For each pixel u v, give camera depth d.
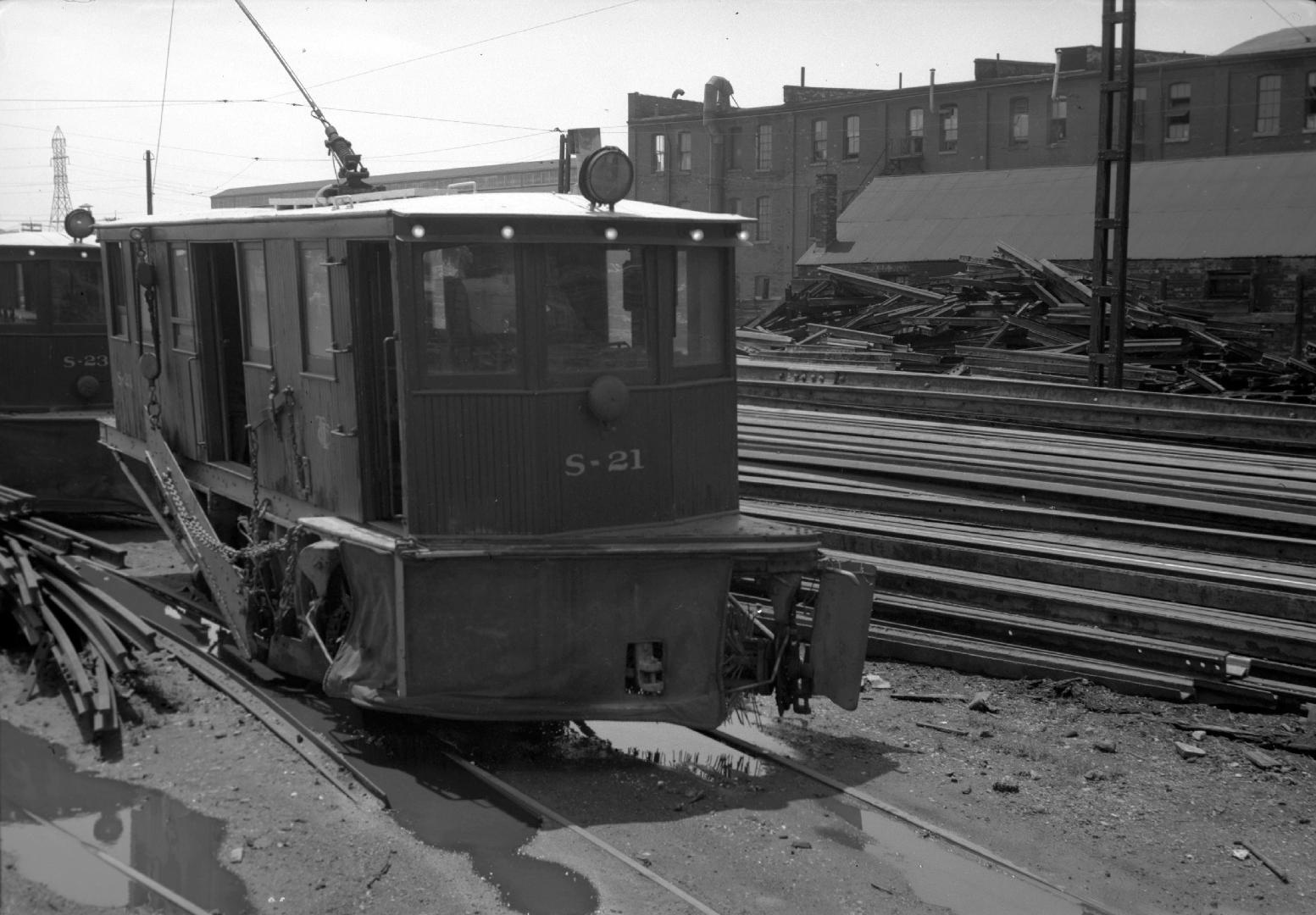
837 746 7.30
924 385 16.95
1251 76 42.59
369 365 7.23
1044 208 37.22
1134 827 6.26
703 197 56.00
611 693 6.87
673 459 7.23
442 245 6.63
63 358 13.17
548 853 5.87
